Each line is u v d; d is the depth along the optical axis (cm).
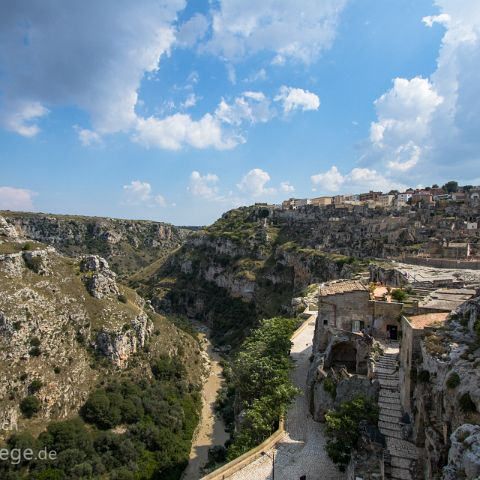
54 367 9594
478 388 2266
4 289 9912
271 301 18688
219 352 16950
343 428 3316
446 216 15638
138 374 11294
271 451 3859
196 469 8044
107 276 13262
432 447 2634
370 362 4256
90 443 8181
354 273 11169
